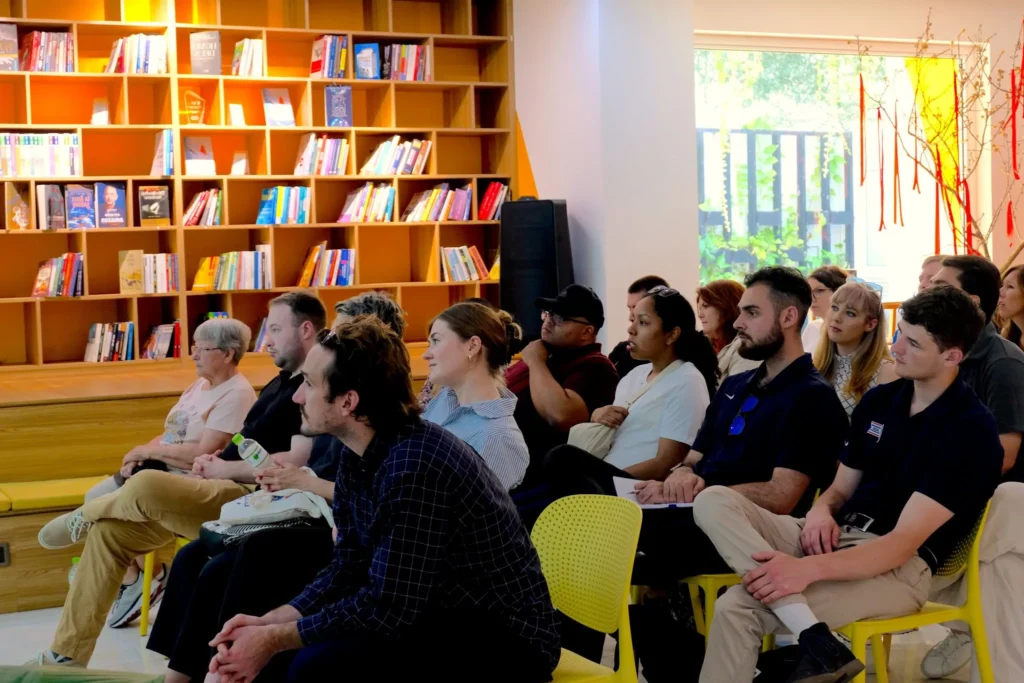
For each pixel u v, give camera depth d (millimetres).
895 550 2613
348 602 2141
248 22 7387
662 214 6914
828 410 3096
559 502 2641
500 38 7680
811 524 2818
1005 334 4074
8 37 6535
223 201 6996
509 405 3002
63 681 2188
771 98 7770
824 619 2605
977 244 8016
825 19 7715
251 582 2844
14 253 6926
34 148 6594
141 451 4000
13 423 5090
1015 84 7945
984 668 2715
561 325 4082
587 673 2377
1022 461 3230
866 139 7980
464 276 7590
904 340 2719
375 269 7852
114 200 6758
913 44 7977
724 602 2676
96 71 6949
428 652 2158
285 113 7156
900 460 2783
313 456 3260
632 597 3324
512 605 2193
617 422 3701
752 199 7766
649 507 3076
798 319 3197
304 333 3688
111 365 6738
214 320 4102
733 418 3277
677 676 2963
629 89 6820
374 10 7555
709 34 7547
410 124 7844
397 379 2168
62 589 4543
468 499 2137
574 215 7086
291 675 2182
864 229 8039
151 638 3199
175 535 3691
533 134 7520
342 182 7582
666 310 3635
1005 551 2799
